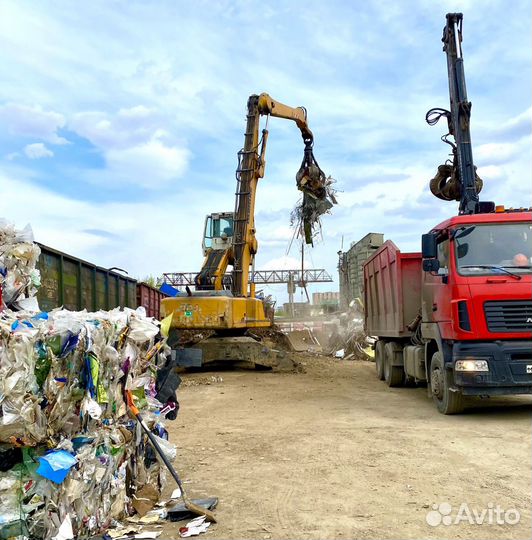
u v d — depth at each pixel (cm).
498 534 409
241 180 1551
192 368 1453
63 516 357
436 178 1178
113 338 436
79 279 1070
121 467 444
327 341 2373
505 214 859
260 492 511
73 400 373
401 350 1202
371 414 881
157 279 2383
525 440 688
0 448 330
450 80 1119
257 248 1590
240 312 1423
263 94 1552
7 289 455
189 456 638
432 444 674
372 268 1410
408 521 436
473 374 793
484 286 811
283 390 1155
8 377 319
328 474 558
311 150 1647
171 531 426
